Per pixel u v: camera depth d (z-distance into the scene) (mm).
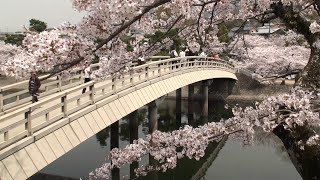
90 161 20266
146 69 17844
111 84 14445
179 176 19328
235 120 6258
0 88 11266
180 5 4562
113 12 4039
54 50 4223
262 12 6707
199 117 33375
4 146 8297
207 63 28938
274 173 19297
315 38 6324
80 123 11555
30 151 9023
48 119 10109
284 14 6445
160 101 39844
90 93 12656
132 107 15531
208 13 7465
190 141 5980
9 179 8133
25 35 4383
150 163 17469
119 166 6867
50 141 9852
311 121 5852
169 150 6199
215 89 39688
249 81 38844
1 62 4348
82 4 4109
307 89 6176
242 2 6672
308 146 5883
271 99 6066
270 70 19609
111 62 5855
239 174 19422
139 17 4324
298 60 18453
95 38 4594
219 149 24469
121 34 5219
